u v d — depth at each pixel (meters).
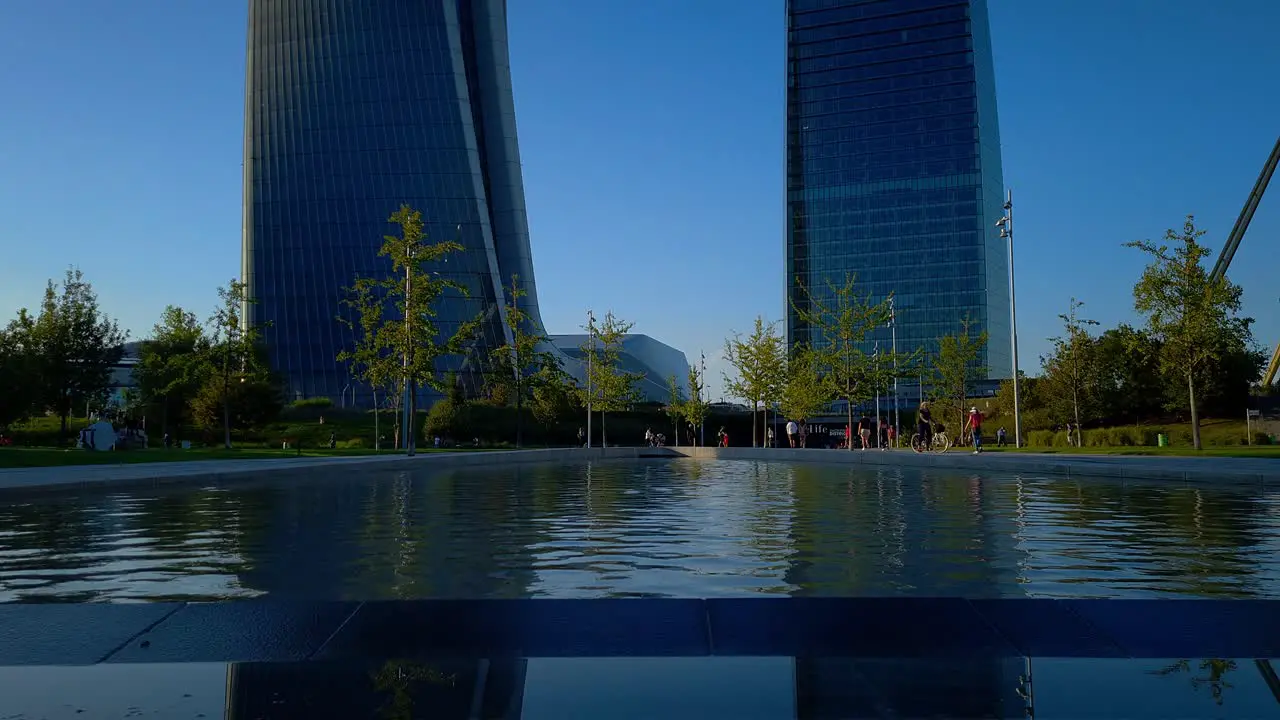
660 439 75.69
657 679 4.00
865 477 22.42
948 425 64.06
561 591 6.33
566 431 77.81
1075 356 53.53
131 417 60.97
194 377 50.44
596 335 68.56
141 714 3.54
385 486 19.38
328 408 86.88
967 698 3.74
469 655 4.38
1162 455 30.33
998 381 100.50
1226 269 54.16
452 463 33.19
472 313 93.12
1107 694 3.79
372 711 3.57
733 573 7.10
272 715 3.52
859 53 162.62
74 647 4.50
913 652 4.43
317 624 4.91
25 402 42.38
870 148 160.00
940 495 15.76
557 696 3.76
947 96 157.88
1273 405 45.91
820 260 159.75
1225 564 7.54
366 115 96.81
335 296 94.44
